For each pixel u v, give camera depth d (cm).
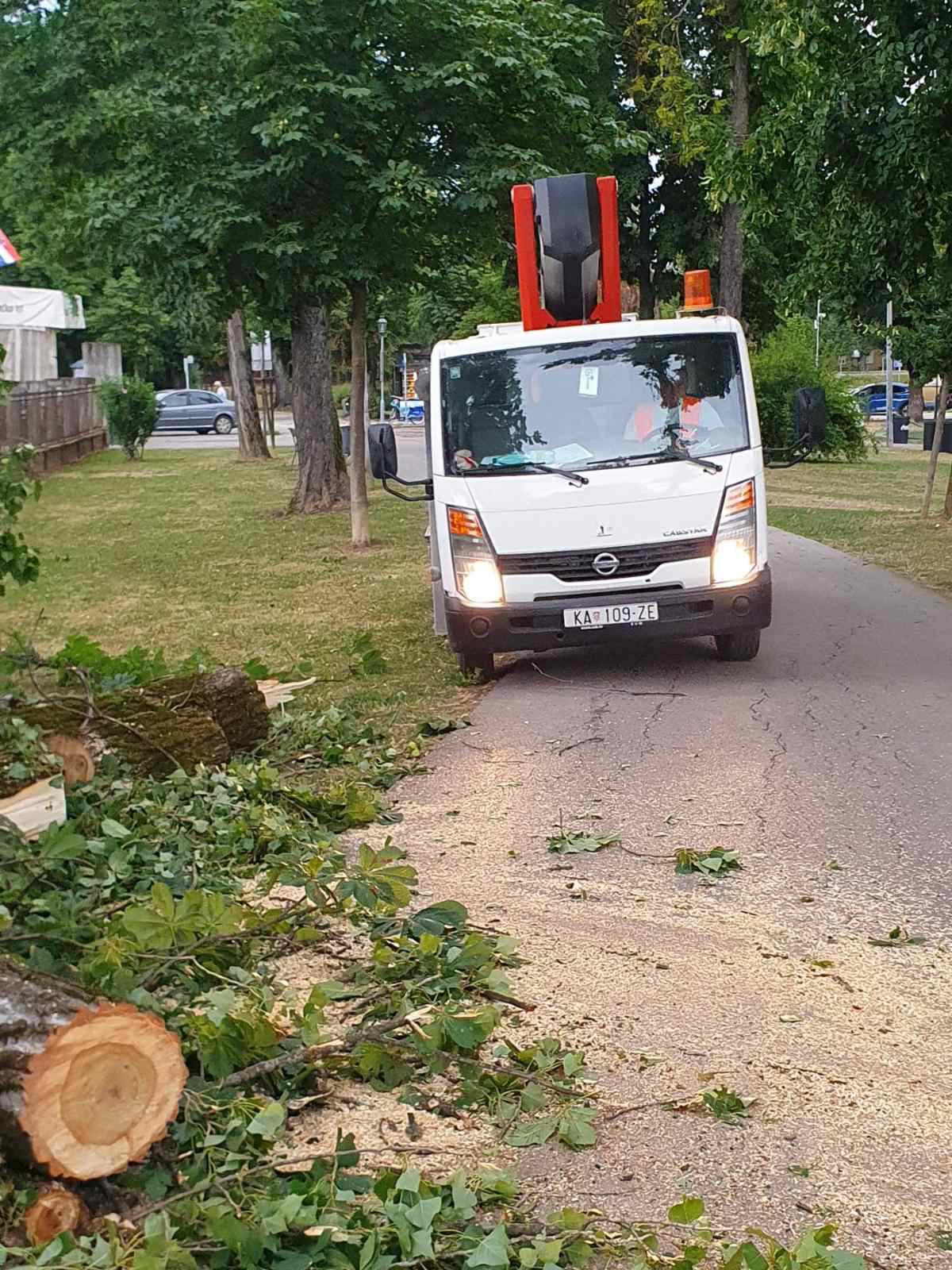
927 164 1192
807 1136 407
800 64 1322
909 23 1189
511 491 1061
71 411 4544
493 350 1094
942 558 1811
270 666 1193
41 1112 339
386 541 2173
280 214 1691
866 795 744
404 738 915
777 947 546
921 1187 380
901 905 586
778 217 1409
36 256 3381
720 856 647
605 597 1061
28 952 465
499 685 1100
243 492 3219
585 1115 410
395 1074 437
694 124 2789
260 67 1591
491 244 1777
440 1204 346
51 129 2288
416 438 5550
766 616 1073
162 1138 363
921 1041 464
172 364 8850
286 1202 336
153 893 466
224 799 691
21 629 1429
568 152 1720
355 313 1911
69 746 695
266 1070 414
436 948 490
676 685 1063
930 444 4506
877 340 2106
